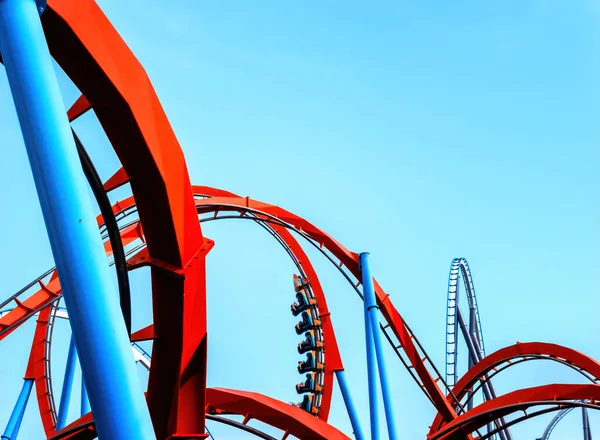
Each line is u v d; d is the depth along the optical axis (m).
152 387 20.45
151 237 18.39
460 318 53.25
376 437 30.67
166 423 20.59
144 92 16.19
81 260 8.52
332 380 41.84
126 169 17.00
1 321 29.17
